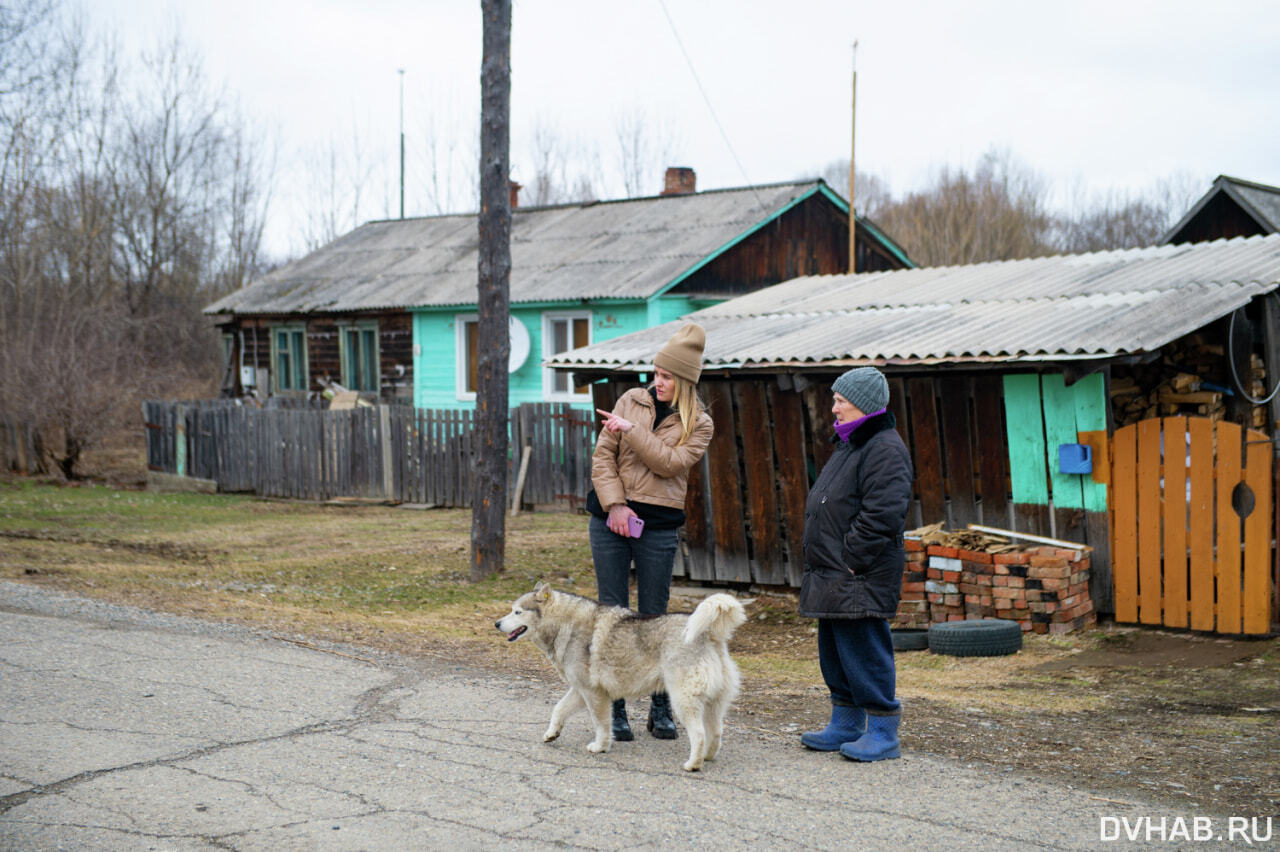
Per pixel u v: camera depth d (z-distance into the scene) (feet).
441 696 20.68
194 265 129.39
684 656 16.05
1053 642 27.68
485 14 37.88
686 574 37.22
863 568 16.40
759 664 27.07
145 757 16.19
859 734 17.53
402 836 13.25
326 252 95.71
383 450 63.67
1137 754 17.81
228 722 18.22
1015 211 139.74
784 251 73.61
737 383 35.19
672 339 18.47
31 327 82.84
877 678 16.83
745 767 16.47
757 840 13.30
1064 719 20.54
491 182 38.24
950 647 27.07
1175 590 27.53
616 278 66.69
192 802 14.33
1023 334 29.68
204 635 25.08
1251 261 33.09
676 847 13.03
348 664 23.12
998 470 30.45
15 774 15.23
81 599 28.78
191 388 117.39
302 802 14.43
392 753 16.81
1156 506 27.81
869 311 39.09
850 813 14.34
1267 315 32.37
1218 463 26.81
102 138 109.40
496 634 29.27
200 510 60.70
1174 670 24.72
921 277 45.65
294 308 82.07
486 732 18.24
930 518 31.91
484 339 38.58
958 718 20.40
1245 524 26.40
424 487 62.23
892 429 16.71
